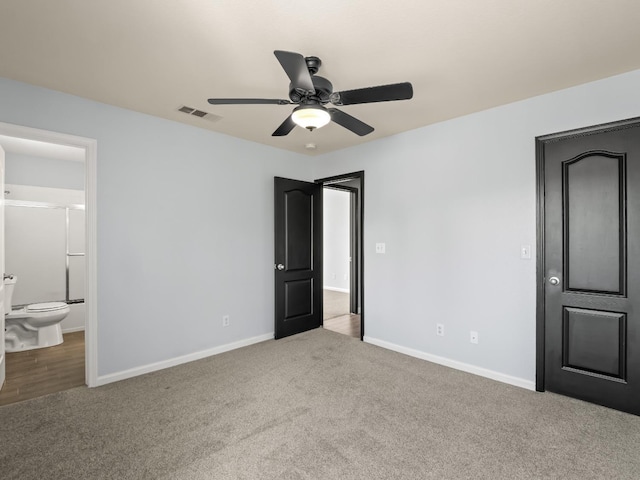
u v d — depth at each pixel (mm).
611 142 2383
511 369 2824
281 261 4066
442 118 3162
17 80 2412
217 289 3568
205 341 3467
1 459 1850
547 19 1739
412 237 3479
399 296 3596
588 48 2014
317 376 2963
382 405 2445
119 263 2887
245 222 3826
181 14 1689
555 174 2609
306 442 2004
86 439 2031
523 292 2760
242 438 2043
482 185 2980
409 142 3502
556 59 2137
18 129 2410
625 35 1879
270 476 1719
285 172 4250
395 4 1620
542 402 2490
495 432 2105
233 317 3715
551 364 2641
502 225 2865
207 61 2146
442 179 3244
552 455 1884
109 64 2189
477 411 2361
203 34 1859
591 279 2471
